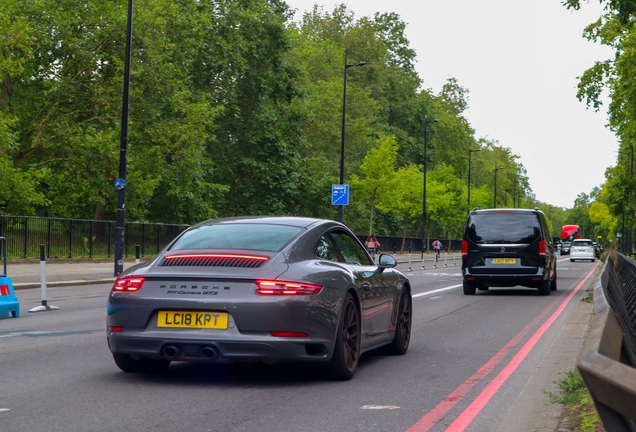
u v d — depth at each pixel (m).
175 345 6.72
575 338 10.93
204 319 6.70
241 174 57.28
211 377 7.47
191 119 42.91
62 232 37.19
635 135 29.88
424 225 66.94
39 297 19.19
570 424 5.27
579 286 26.31
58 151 41.31
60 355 8.93
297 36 72.31
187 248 7.29
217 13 52.00
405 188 80.12
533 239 21.00
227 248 7.15
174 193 45.44
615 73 31.16
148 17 39.62
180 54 44.50
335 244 7.89
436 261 57.56
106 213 47.81
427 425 5.49
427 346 10.27
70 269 31.23
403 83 88.44
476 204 99.56
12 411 5.86
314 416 5.75
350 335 7.47
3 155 34.12
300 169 59.06
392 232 89.69
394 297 8.99
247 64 53.69
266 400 6.37
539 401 6.29
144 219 48.97
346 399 6.45
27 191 34.50
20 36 32.94
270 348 6.59
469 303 18.30
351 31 82.44
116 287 7.06
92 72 40.06
